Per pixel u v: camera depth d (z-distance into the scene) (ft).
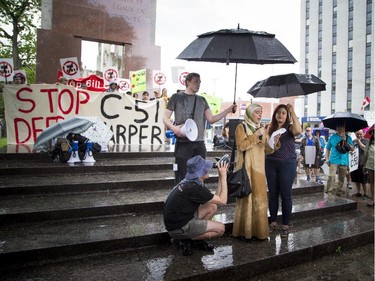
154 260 10.62
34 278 9.26
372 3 118.73
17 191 14.28
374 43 117.80
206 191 10.55
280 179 13.09
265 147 12.52
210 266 10.26
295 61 12.19
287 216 13.11
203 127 12.96
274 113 13.30
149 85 40.83
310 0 148.97
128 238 11.30
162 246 11.75
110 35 38.42
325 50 140.46
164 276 9.55
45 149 19.92
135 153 21.29
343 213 16.92
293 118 12.97
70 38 36.14
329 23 138.00
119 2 38.73
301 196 18.65
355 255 13.07
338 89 133.59
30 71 73.41
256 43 11.93
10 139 24.48
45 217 12.40
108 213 13.43
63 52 35.86
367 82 121.49
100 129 21.62
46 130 19.25
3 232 11.39
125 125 27.48
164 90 32.04
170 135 27.94
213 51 11.95
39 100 24.99
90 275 9.52
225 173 11.48
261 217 12.28
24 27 65.77
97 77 34.86
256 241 12.49
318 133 32.63
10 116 24.52
